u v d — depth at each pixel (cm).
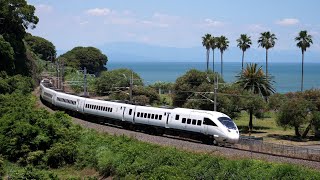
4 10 8131
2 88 6438
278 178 2502
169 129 4044
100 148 3616
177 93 7131
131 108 4491
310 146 5109
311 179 2423
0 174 3266
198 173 2736
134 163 3092
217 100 6319
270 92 7156
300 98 5962
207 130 3681
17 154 3688
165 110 4094
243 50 9962
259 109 6406
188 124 3838
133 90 7775
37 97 7662
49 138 3822
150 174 2866
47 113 4462
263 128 6856
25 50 9112
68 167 3534
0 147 3775
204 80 7075
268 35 9500
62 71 9806
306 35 9094
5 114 4509
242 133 6331
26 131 3788
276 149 3550
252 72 7081
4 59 7500
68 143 3747
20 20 8512
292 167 2552
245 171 2648
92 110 5122
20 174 3006
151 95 7850
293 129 6706
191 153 3119
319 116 5709
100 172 3269
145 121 4272
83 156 3575
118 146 3550
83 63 16825
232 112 6512
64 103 5800
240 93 6538
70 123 4316
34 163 3575
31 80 8494
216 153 3161
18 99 5644
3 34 8175
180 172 2812
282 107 5912
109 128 4503
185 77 7188
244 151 3281
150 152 3234
